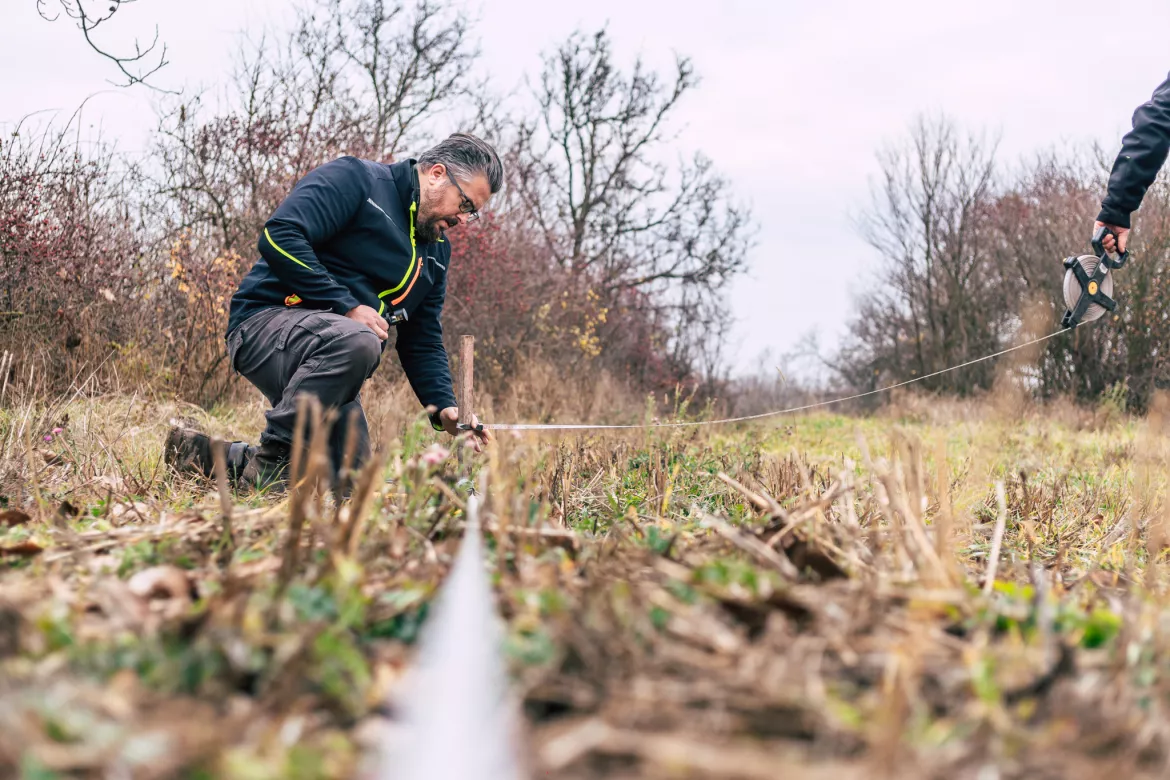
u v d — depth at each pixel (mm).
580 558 2295
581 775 1138
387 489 3031
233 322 4516
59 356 8156
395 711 1328
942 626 1741
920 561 2191
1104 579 2756
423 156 4617
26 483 3744
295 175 10836
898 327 26562
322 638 1430
